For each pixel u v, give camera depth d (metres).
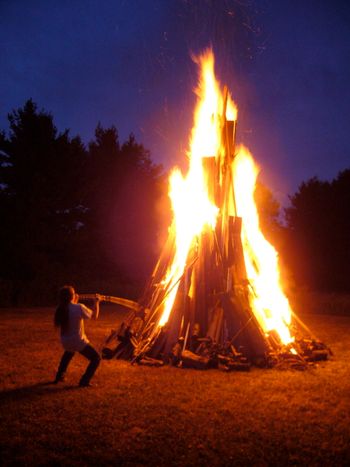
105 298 8.29
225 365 8.08
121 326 9.18
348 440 4.80
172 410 5.73
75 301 7.44
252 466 4.24
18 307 21.97
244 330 8.80
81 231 33.12
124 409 5.77
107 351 9.03
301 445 4.67
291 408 5.83
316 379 7.37
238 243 9.70
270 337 9.06
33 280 25.69
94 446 4.64
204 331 9.20
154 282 10.39
